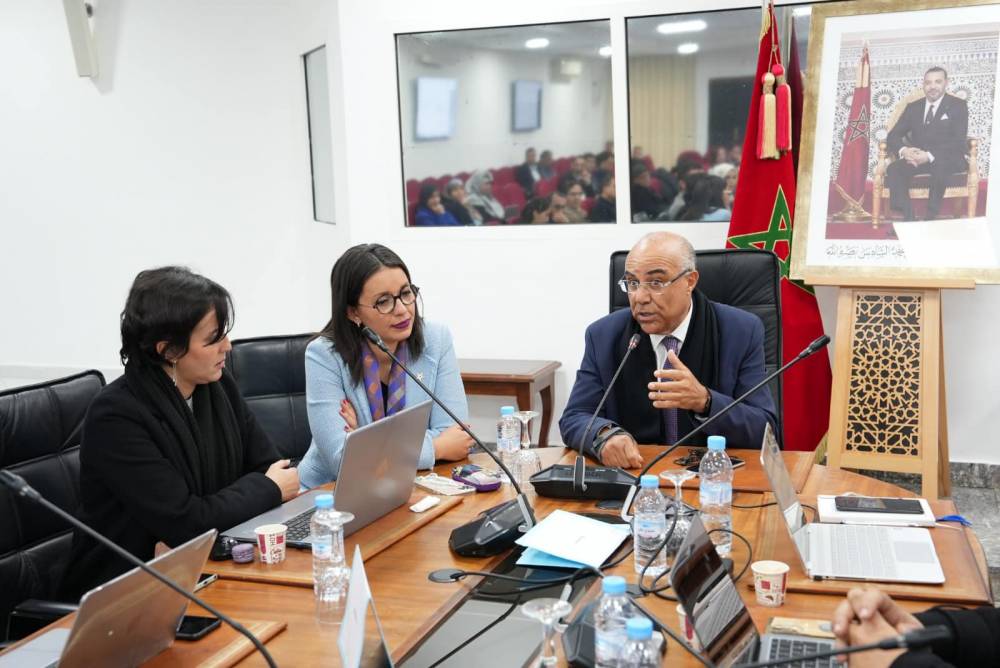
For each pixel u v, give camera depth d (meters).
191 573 1.36
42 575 2.01
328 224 4.79
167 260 5.55
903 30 3.38
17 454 2.02
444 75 4.18
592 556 1.65
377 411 2.37
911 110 3.37
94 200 5.59
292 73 5.16
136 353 1.92
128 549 1.91
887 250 3.38
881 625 1.25
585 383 2.62
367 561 1.70
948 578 1.53
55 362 5.86
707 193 3.98
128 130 5.46
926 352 3.33
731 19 3.81
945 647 1.30
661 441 2.56
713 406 2.33
